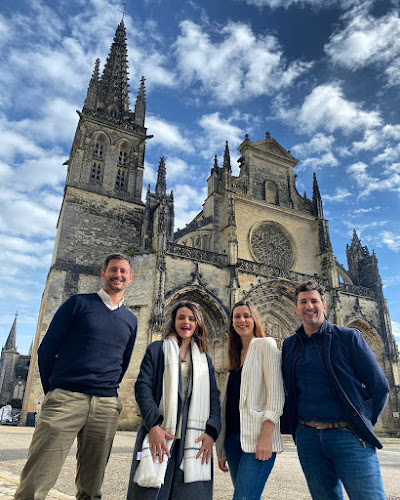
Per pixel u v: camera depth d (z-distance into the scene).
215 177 49.72
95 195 47.09
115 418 6.29
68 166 56.34
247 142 54.84
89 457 6.09
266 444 5.59
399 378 49.12
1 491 8.50
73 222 44.53
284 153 57.88
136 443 5.60
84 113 50.84
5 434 25.20
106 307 6.61
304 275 48.59
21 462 13.14
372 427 5.47
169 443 5.46
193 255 41.97
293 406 5.99
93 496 6.10
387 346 50.84
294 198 55.53
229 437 6.49
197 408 5.86
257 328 7.00
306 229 54.31
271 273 45.62
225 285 41.84
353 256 60.38
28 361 93.00
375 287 55.12
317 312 6.11
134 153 52.69
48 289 40.28
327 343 5.80
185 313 6.61
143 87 59.91
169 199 58.25
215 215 47.88
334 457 5.33
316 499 5.53
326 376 5.66
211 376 6.38
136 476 5.23
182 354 6.49
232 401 6.64
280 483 11.27
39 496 5.41
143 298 37.88
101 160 50.25
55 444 5.60
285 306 46.34
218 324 40.84
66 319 6.28
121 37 65.25
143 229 45.69
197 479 5.44
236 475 6.04
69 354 6.17
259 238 50.59
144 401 5.66
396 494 9.80
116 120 52.75
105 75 60.59
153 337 35.16
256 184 53.38
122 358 6.80
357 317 50.41
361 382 5.66
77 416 5.87
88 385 6.05
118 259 6.87
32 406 36.06
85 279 42.31
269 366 6.16
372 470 5.05
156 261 39.00
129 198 49.22
